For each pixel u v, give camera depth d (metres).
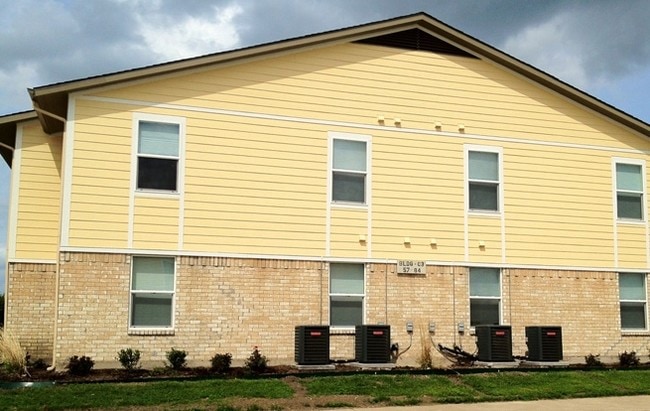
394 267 19.41
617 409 14.04
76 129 17.12
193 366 17.23
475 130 20.72
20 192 20.16
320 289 18.62
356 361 17.91
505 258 20.56
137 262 17.31
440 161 20.22
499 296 20.42
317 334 17.09
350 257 19.03
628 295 21.95
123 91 17.59
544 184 21.30
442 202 20.08
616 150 22.36
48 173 20.34
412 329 19.30
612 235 21.92
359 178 19.47
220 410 12.92
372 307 19.06
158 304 17.33
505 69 21.28
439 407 13.91
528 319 20.55
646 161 22.72
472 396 15.09
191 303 17.52
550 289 20.92
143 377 15.35
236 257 18.00
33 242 20.05
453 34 20.53
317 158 19.03
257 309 18.00
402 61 20.22
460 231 20.17
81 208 16.97
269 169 18.56
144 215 17.41
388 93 19.95
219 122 18.28
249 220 18.22
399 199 19.69
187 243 17.66
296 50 19.16
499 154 20.92
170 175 17.77
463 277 20.02
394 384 15.63
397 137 19.89
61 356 16.45
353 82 19.66
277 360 17.97
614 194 22.12
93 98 17.34
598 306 21.41
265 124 18.67
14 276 19.78
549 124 21.59
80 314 16.67
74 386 14.28
